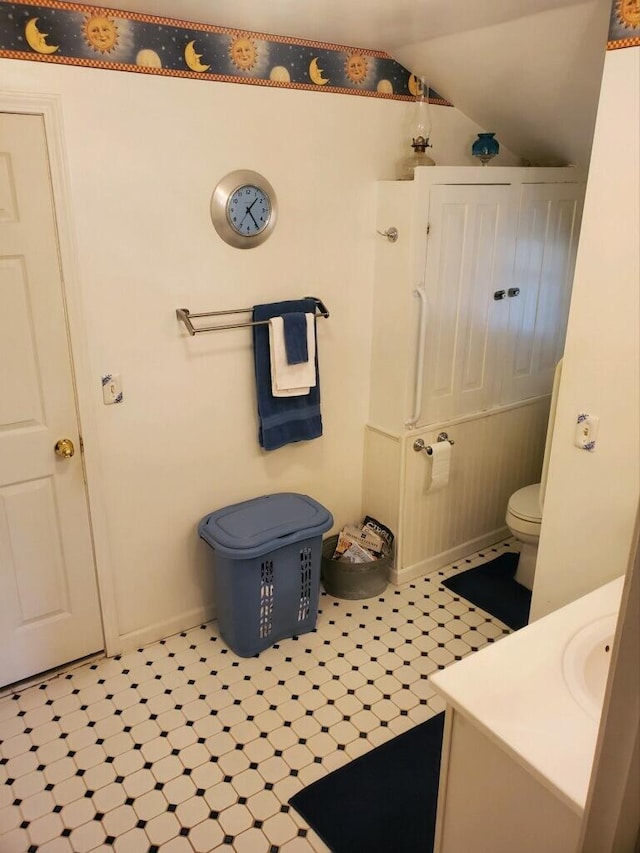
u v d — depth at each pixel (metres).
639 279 1.67
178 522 2.71
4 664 2.46
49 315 2.21
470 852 1.45
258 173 2.50
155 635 2.77
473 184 2.78
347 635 2.81
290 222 2.63
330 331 2.90
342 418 3.08
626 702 0.83
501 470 3.45
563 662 1.45
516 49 2.30
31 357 2.22
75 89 2.06
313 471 3.06
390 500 3.12
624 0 1.55
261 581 2.58
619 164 1.65
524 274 3.13
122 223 2.26
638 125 1.59
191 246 2.42
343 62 2.58
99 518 2.49
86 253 2.22
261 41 2.36
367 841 1.92
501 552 3.49
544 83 2.43
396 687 2.51
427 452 3.01
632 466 1.80
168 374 2.51
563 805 1.18
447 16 2.12
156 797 2.06
